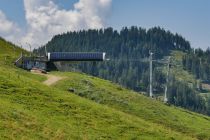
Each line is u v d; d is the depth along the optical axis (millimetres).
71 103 76125
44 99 73812
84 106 77000
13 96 69875
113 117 75875
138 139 69062
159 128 80562
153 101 111938
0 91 70188
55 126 60281
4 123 52875
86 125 67812
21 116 58000
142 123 79188
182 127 95812
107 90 105750
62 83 103125
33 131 54312
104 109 79312
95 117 73188
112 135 67188
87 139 59688
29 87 77188
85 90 100438
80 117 70562
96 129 67312
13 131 51500
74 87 101375
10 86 74500
